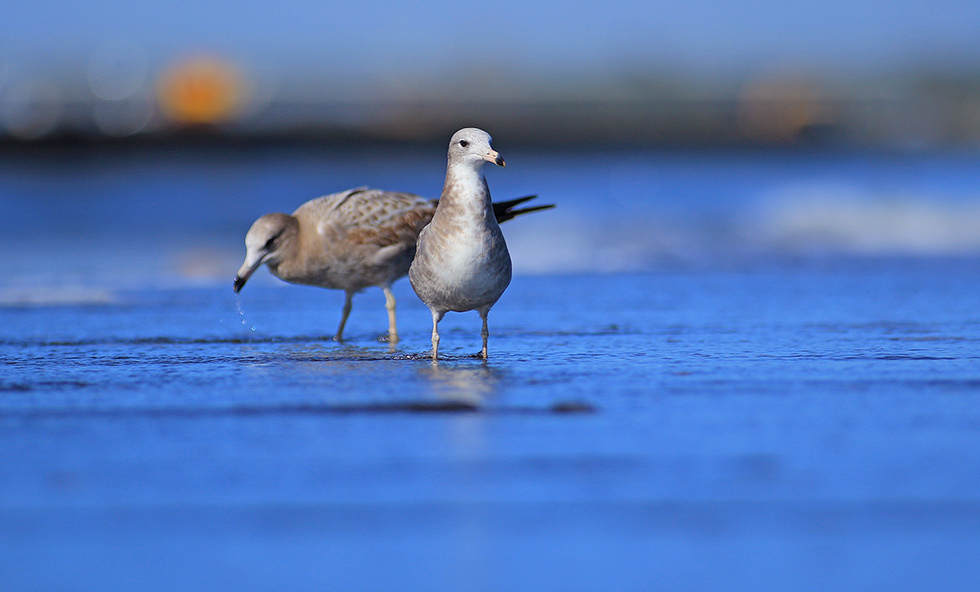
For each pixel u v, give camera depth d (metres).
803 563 5.43
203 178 40.06
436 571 5.36
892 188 34.78
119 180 38.53
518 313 14.23
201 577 5.27
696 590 5.16
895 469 6.75
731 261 20.03
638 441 7.39
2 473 6.72
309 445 7.32
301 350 11.69
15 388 9.24
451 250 10.36
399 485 6.49
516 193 35.81
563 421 7.95
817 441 7.38
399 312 14.85
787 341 11.74
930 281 16.95
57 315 14.03
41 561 5.43
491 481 6.55
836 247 22.28
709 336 12.17
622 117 69.50
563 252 21.69
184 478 6.62
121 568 5.36
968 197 30.98
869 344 11.45
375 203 12.90
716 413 8.18
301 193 35.44
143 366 10.46
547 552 5.56
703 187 38.25
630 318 13.66
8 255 21.41
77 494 6.35
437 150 55.91
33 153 48.09
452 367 10.37
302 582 5.23
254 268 12.88
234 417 8.13
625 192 36.50
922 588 5.17
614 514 6.04
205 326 13.38
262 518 5.99
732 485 6.47
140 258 21.09
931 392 8.91
